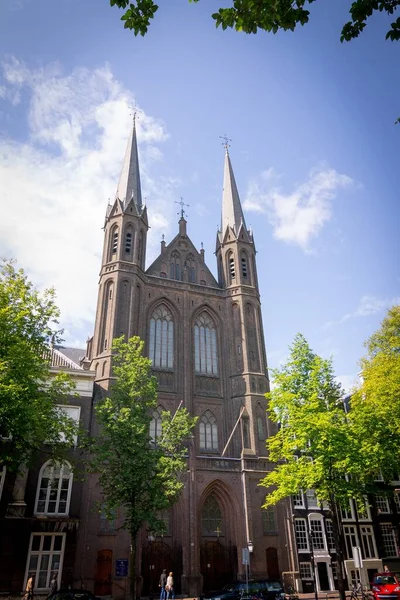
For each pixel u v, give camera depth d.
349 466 27.62
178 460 28.75
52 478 32.31
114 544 35.22
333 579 41.28
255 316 54.22
